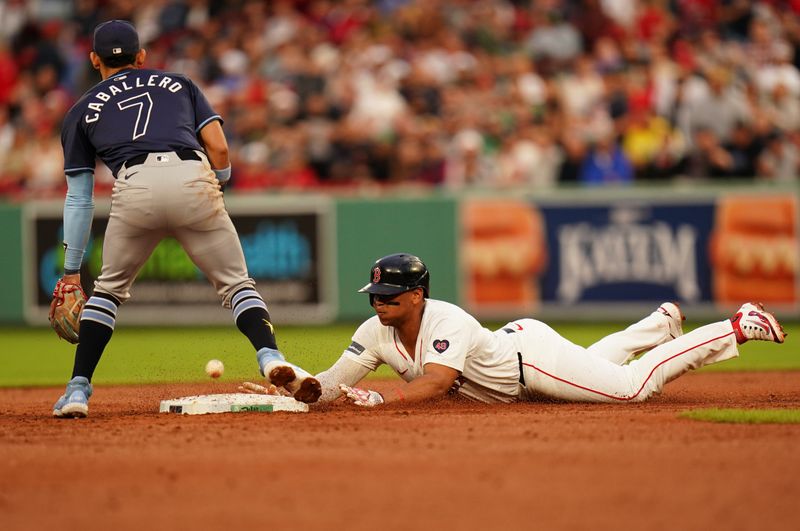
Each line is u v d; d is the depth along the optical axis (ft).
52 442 59.06
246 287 71.10
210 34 240.73
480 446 55.01
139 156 68.33
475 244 191.31
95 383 111.24
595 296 190.60
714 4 236.63
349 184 206.69
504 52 233.96
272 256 193.47
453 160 206.39
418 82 220.64
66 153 70.69
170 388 103.71
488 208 191.31
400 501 42.83
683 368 76.43
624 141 201.67
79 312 71.82
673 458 51.11
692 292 189.47
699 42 229.04
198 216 68.80
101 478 48.26
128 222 68.64
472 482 46.09
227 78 230.68
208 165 69.87
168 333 184.65
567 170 200.95
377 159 207.41
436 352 70.74
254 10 242.37
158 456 53.57
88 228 71.77
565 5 235.81
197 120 71.20
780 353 148.77
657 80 216.13
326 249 192.65
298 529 38.83
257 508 42.06
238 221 193.36
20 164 222.28
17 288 197.67
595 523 39.17
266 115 214.90
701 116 200.95
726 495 43.27
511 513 40.70
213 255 70.18
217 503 43.04
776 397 85.51
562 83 219.61
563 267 190.70
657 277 189.88
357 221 192.65
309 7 242.78
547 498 43.01
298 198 192.75
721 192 188.85
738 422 63.21
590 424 62.95
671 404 77.00
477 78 221.87
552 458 51.37
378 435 59.16
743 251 188.44
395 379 111.75
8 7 251.19
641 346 80.59
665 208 189.57
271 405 71.97
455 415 67.67
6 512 42.01
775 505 41.60
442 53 227.20
